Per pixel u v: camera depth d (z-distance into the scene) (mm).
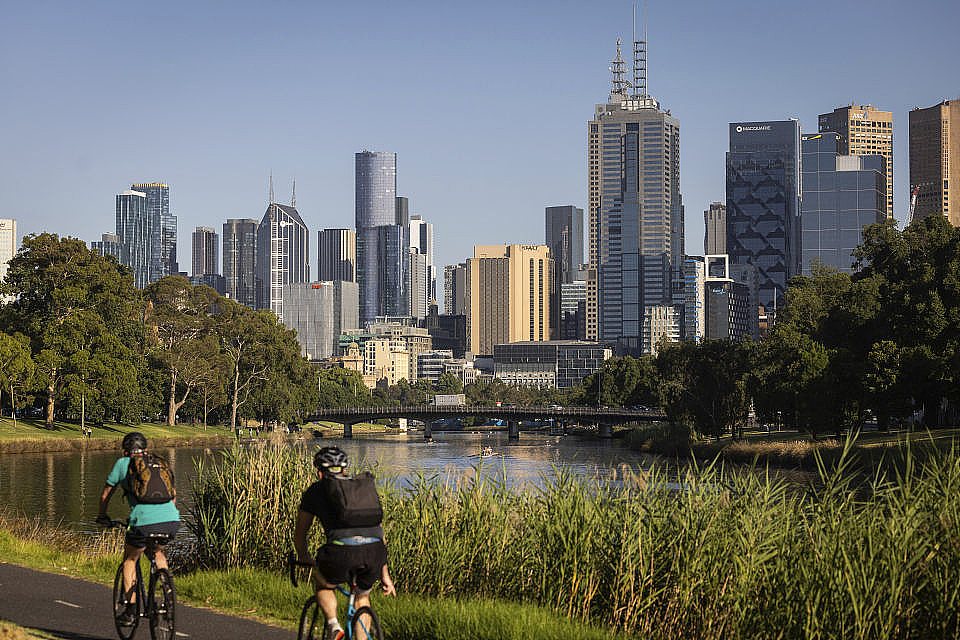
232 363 140500
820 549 13805
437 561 16203
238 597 14812
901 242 96500
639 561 14500
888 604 12688
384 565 9805
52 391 108562
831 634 12781
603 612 14664
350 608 9703
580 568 14859
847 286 114438
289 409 147625
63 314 112250
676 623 14062
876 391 80250
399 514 17484
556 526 15562
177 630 12695
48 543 24188
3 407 123438
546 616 13125
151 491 11633
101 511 12047
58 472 73438
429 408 171750
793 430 131000
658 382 168250
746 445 87625
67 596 15047
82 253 114812
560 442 156250
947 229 92625
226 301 145875
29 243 111938
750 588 13750
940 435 71125
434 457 99938
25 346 103750
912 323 84438
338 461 9734
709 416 120500
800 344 98562
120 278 120062
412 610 13180
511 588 15891
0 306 116625
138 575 11883
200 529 19766
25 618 13172
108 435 111125
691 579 14133
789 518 14852
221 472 20562
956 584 13047
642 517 15188
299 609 14016
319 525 18469
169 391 136375
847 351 83250
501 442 157125
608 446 135000
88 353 107875
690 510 15039
